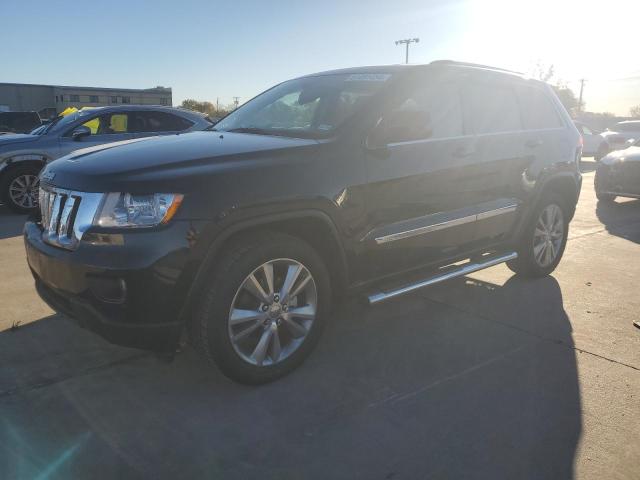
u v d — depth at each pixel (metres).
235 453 2.55
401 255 3.69
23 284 4.70
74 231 2.79
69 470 2.39
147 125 8.98
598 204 9.90
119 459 2.48
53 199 3.02
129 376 3.21
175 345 2.86
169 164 2.85
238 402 2.97
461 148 3.96
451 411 2.94
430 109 3.85
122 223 2.65
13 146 8.02
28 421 2.75
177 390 3.08
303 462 2.50
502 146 4.35
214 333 2.86
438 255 4.02
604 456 2.60
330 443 2.64
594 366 3.51
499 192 4.40
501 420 2.87
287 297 3.11
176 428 2.72
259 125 3.96
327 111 3.67
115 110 8.80
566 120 5.27
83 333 3.73
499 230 4.54
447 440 2.68
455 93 4.07
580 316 4.36
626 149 9.91
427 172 3.70
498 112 4.46
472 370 3.41
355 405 2.97
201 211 2.72
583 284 5.17
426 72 3.89
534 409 2.98
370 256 3.48
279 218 2.96
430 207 3.79
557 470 2.49
